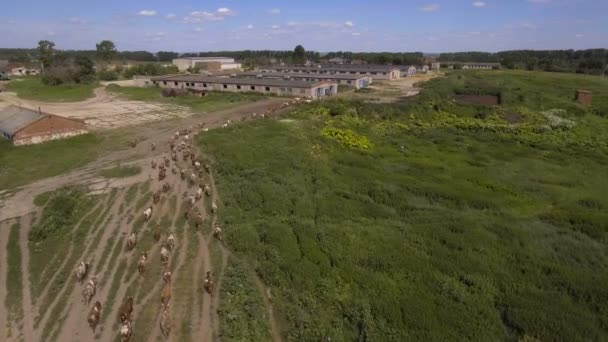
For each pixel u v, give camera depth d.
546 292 25.66
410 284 26.05
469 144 60.53
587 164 53.59
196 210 34.59
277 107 77.88
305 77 116.69
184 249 28.92
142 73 138.50
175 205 35.47
